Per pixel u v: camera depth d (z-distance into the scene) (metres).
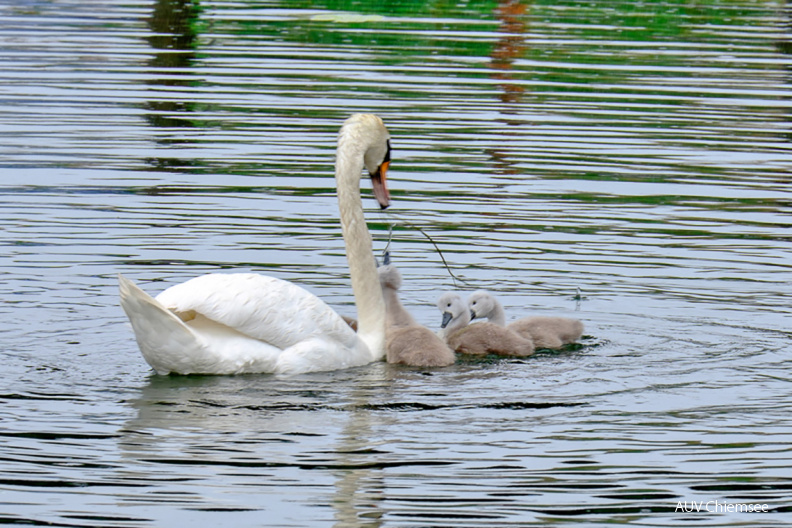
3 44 27.97
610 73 26.61
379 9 34.09
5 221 16.84
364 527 8.92
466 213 17.73
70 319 13.58
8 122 21.73
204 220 17.20
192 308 11.85
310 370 12.34
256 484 9.55
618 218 17.66
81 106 22.95
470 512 9.18
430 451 10.20
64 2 34.34
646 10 35.09
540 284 15.15
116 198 18.02
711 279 15.36
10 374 11.81
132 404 11.11
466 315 13.84
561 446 10.36
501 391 11.75
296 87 24.64
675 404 11.41
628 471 9.90
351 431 10.59
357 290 13.38
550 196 18.58
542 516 9.15
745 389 11.85
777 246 16.62
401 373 12.41
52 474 9.62
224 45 28.59
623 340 13.46
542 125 22.39
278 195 18.41
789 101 24.64
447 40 29.67
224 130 21.67
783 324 13.93
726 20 33.66
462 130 21.91
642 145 21.38
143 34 29.69
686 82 25.95
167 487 9.47
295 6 34.38
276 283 12.38
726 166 20.36
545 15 33.66
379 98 23.84
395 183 18.98
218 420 10.79
